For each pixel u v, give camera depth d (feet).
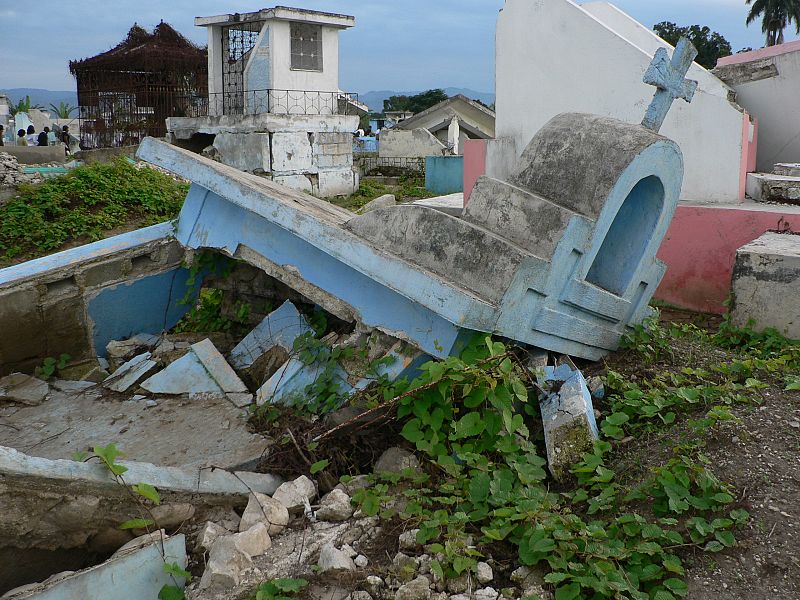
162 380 18.51
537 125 34.73
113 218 45.96
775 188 28.76
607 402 15.74
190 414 17.04
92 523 12.16
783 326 20.71
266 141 66.64
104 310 21.91
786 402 14.07
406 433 14.14
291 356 17.47
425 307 14.85
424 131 96.63
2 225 43.45
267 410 16.53
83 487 11.90
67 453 15.67
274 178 67.77
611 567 10.37
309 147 71.05
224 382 18.07
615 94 31.53
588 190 15.67
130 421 16.99
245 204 17.67
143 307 22.84
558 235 14.93
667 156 16.62
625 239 18.19
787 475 11.66
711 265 26.84
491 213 15.87
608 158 15.66
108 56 81.87
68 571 11.76
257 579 11.14
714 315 26.89
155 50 78.95
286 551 11.91
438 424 13.99
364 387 15.74
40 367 20.52
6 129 107.24
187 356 18.75
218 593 10.94
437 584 10.79
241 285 21.97
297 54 71.51
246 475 14.16
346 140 74.90
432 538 11.67
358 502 12.94
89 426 16.90
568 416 13.85
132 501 12.43
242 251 18.89
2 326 19.72
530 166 16.62
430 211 15.51
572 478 13.17
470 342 14.79
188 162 18.79
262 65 70.90
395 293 15.79
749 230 25.86
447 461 13.25
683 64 17.83
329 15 71.46
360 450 15.14
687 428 13.43
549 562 10.61
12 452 11.39
